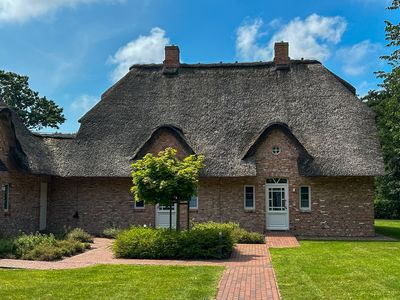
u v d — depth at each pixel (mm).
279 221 25672
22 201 23656
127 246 17000
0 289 11211
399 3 24281
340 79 30641
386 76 25609
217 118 27609
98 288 11336
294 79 29281
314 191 25344
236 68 30453
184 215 25953
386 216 44344
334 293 10805
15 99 49938
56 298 10391
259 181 25594
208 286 11547
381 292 10898
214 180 25812
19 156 22391
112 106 28906
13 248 17297
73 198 26859
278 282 12023
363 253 17688
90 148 26875
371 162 24562
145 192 17688
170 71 30562
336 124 26516
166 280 12289
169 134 26109
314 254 17375
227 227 21875
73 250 17969
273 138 25719
